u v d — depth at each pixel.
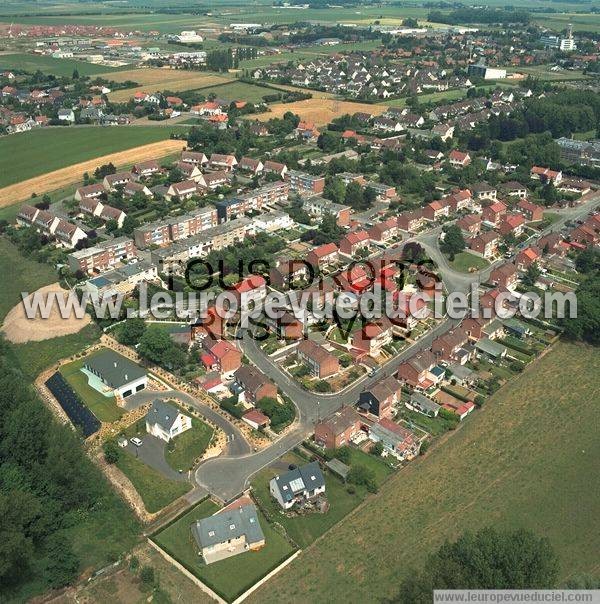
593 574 117.62
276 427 155.00
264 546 124.12
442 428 155.75
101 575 120.12
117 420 159.00
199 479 141.25
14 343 191.38
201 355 179.38
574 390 169.88
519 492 137.00
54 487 132.12
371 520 130.62
